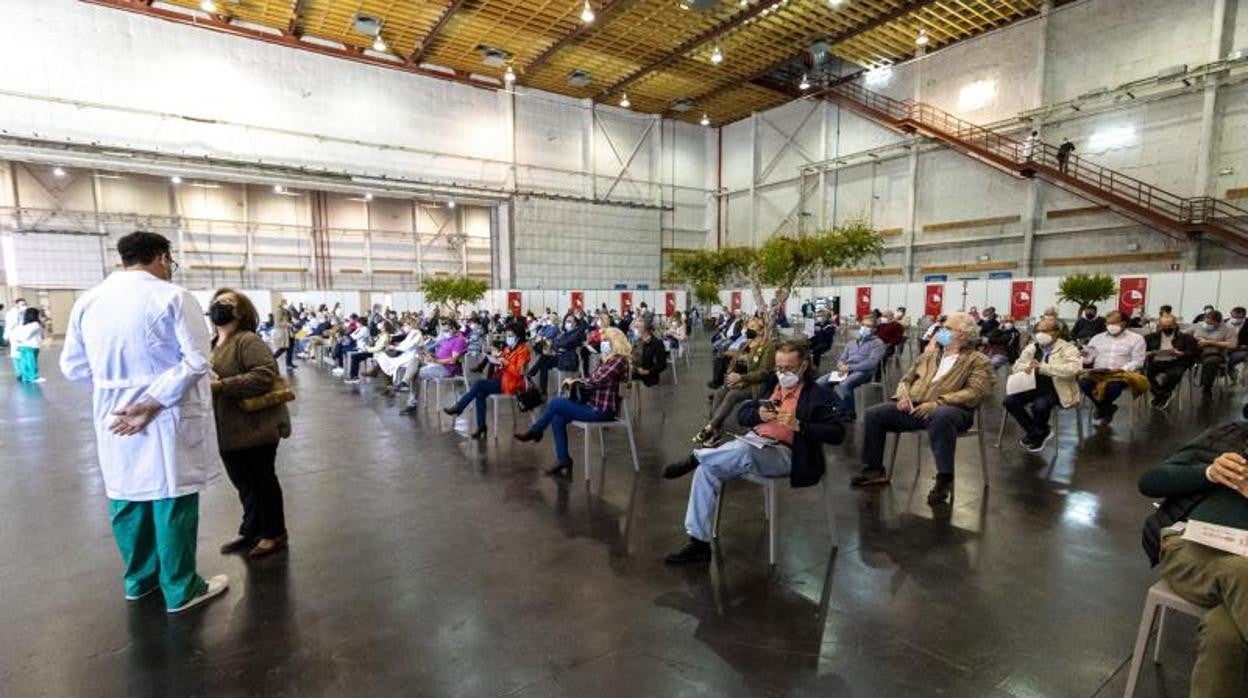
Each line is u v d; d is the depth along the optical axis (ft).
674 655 6.66
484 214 78.69
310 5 47.50
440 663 6.53
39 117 43.09
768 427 9.50
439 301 56.18
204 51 48.57
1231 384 26.07
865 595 8.00
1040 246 48.85
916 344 44.78
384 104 56.95
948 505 11.50
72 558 9.32
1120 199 42.78
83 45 44.19
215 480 7.88
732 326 34.60
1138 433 17.20
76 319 7.23
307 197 67.46
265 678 6.27
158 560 8.02
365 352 30.42
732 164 77.20
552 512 11.37
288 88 52.24
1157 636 6.42
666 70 60.59
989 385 12.01
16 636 7.07
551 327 37.22
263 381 9.09
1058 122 47.44
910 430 12.70
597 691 6.02
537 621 7.41
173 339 7.23
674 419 20.65
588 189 69.56
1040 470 13.69
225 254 63.67
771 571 8.77
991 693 5.95
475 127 62.18
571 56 57.67
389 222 72.43
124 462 7.20
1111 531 10.14
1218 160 39.73
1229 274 35.40
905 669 6.36
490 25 51.31
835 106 64.28
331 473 14.08
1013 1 47.26
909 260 57.77
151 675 6.32
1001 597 7.91
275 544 9.64
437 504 11.86
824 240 37.01
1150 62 42.37
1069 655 6.59
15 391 26.78
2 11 41.63
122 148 45.16
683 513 11.31
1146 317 36.88
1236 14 38.52
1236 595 4.73
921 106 56.80
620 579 8.56
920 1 45.83
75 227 57.72
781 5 47.11
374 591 8.21
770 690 6.01
